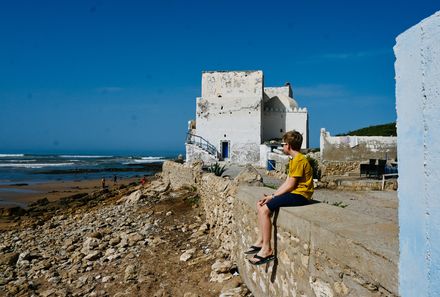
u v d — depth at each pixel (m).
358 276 3.17
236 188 8.44
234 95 45.00
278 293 5.11
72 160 131.62
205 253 9.56
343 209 4.64
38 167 87.56
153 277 8.53
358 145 26.00
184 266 8.85
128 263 9.92
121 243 11.91
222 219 9.70
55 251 13.34
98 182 51.22
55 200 33.75
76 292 8.78
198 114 43.88
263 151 39.34
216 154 43.31
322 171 25.72
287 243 4.71
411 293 2.42
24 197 36.75
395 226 3.68
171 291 7.55
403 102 2.54
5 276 10.96
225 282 7.25
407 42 2.49
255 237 6.31
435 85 2.19
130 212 17.73
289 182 5.00
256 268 6.18
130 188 33.28
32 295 9.06
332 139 26.06
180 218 14.32
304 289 4.23
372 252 2.96
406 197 2.49
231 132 43.41
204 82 45.75
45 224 20.61
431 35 2.23
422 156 2.31
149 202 19.23
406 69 2.50
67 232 16.81
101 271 9.93
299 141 5.11
